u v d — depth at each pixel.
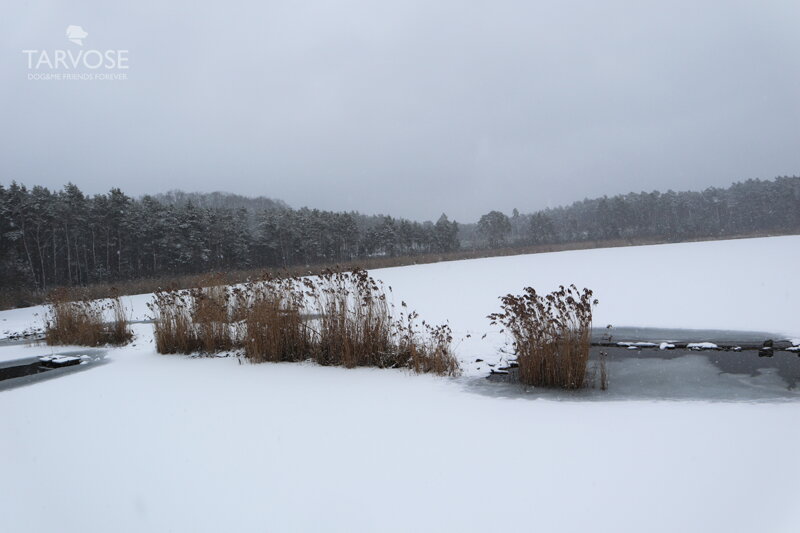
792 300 10.60
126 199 42.44
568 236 90.25
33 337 12.93
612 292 13.29
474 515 3.01
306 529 2.96
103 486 3.72
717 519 2.79
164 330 9.32
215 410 5.51
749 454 3.66
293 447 4.29
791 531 2.61
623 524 2.80
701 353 7.27
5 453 4.54
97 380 7.38
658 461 3.62
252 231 55.72
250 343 8.29
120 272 41.62
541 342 6.20
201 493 3.51
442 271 23.98
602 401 5.27
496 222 80.69
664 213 85.75
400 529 2.90
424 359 7.18
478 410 5.12
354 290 8.50
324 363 7.73
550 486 3.33
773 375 5.97
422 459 3.90
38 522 3.24
